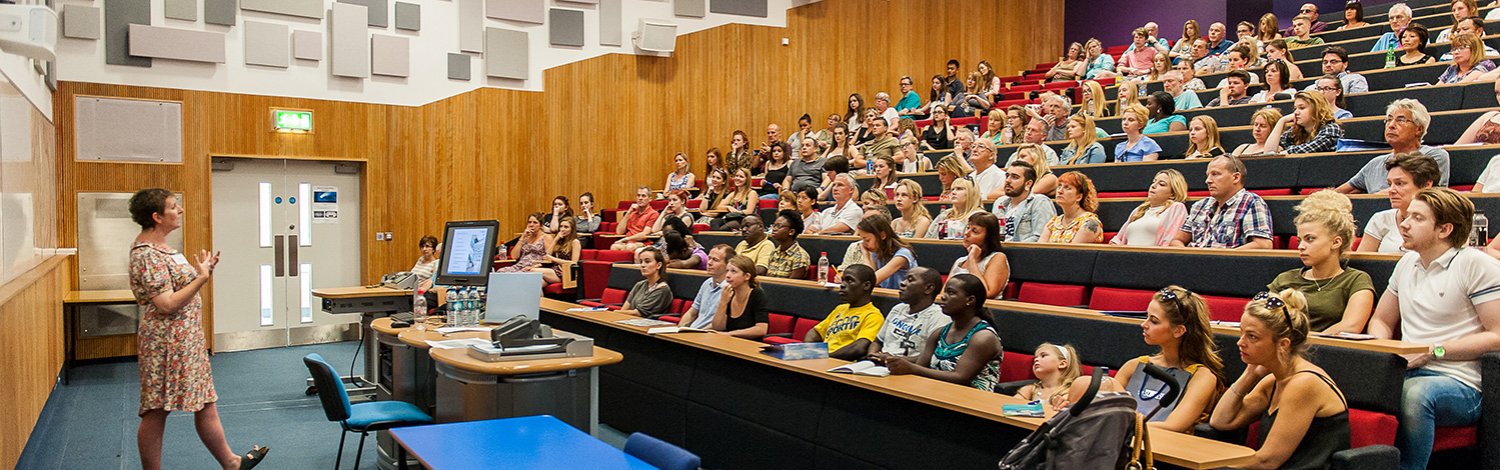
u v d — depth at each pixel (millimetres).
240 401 6867
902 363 3900
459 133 10508
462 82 10555
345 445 5590
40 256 6598
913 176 8047
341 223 10156
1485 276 3316
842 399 3955
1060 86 11570
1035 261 5016
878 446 3738
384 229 10156
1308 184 5660
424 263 9031
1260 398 3045
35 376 5754
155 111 9117
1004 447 3197
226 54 9438
